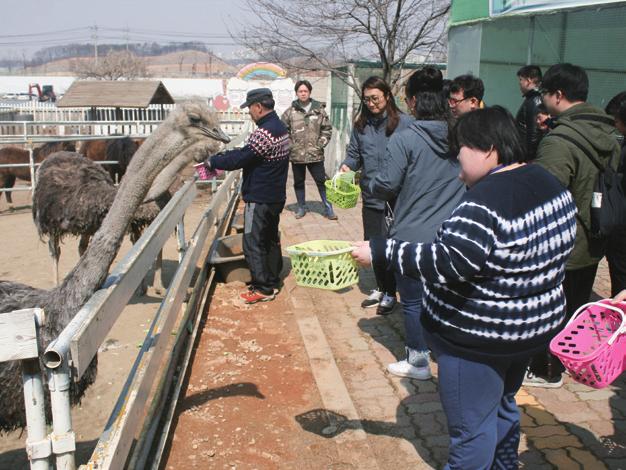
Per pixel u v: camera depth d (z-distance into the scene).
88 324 2.37
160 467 3.49
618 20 6.41
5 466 3.80
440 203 3.95
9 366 2.99
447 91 4.54
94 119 20.83
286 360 4.83
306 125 9.62
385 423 3.91
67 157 6.87
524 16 7.83
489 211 2.38
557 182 2.56
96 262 3.12
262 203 5.92
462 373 2.59
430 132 3.87
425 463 3.51
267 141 5.71
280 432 3.83
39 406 2.22
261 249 6.03
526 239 2.39
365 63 14.01
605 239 3.90
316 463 3.52
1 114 23.69
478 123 2.57
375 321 5.58
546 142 3.78
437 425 3.88
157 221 3.97
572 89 3.82
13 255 8.66
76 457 3.82
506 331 2.48
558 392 4.25
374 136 5.34
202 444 3.71
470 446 2.66
